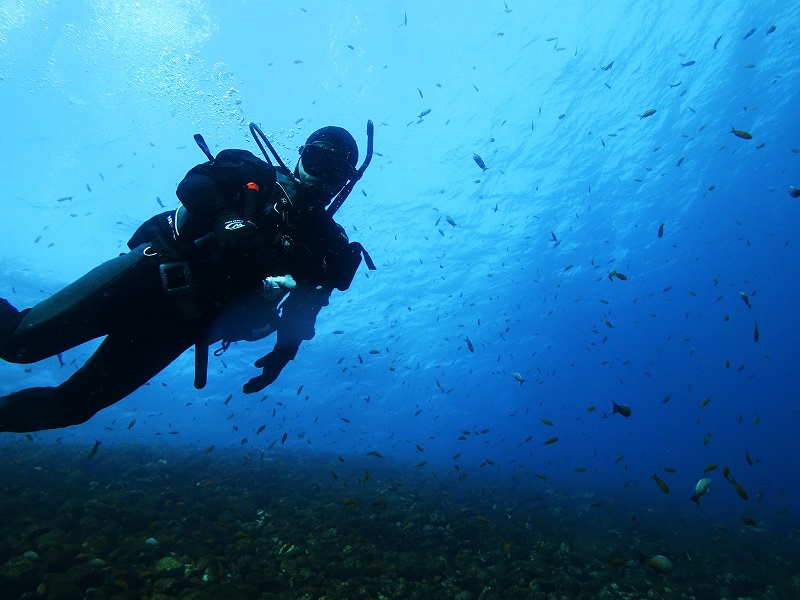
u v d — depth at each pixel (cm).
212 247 165
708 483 399
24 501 435
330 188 192
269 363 204
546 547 552
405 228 2802
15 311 178
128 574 309
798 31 2048
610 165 2597
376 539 520
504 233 2936
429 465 1902
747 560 632
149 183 2478
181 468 808
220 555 385
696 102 2358
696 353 4666
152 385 3272
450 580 418
